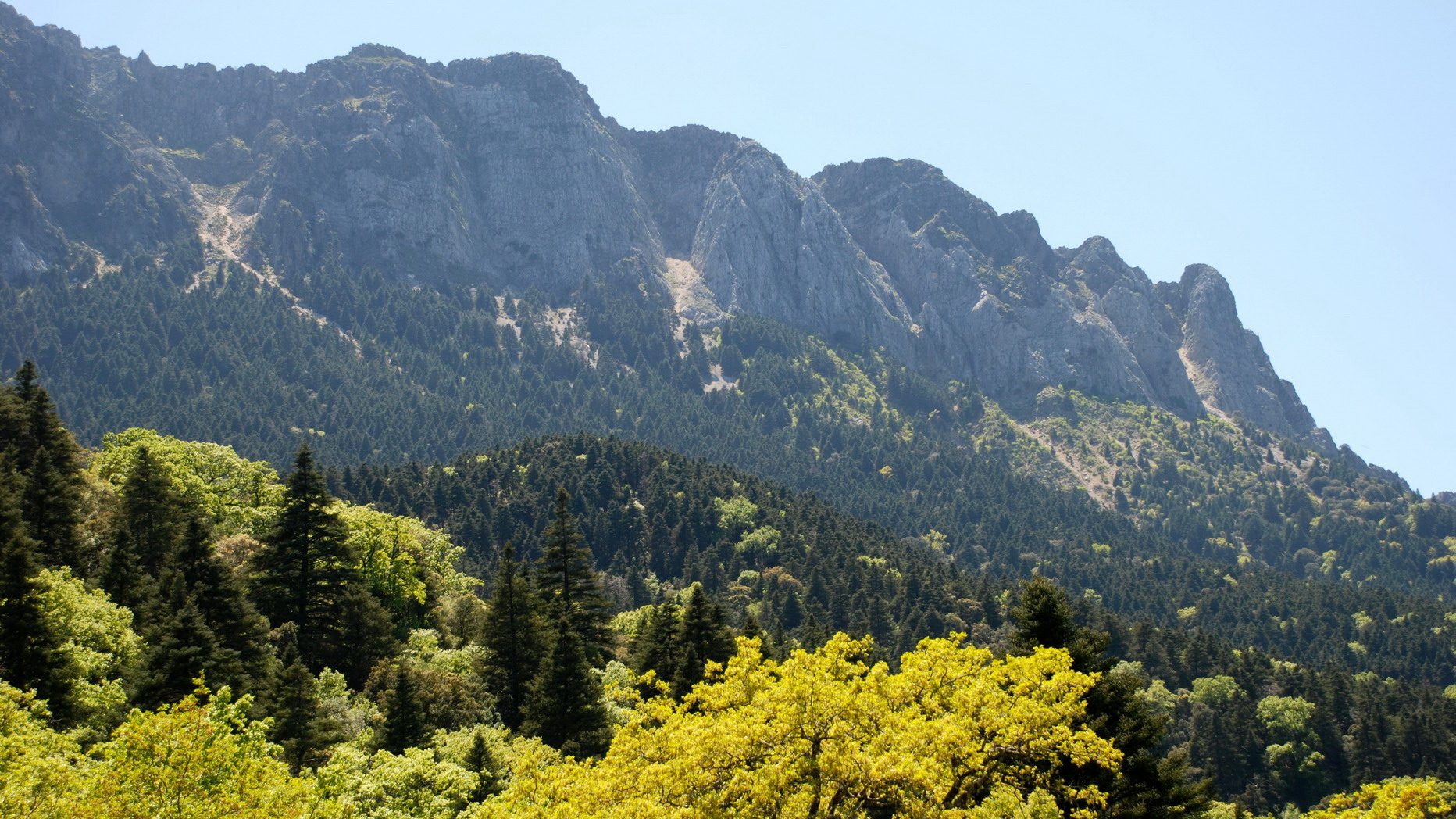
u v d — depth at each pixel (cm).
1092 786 4012
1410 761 13188
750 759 3331
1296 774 13612
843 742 3341
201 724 3541
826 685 3512
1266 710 14512
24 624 5244
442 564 10825
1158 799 4606
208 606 6644
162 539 8238
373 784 4747
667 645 8025
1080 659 5094
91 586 6994
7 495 6612
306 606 7906
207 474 10612
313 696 5894
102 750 3575
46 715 4862
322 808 4016
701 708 4012
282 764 3938
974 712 3791
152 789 3378
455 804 4831
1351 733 14050
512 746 6084
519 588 7875
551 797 3919
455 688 6931
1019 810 3872
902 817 3244
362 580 8312
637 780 3462
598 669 8681
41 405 8700
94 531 8031
